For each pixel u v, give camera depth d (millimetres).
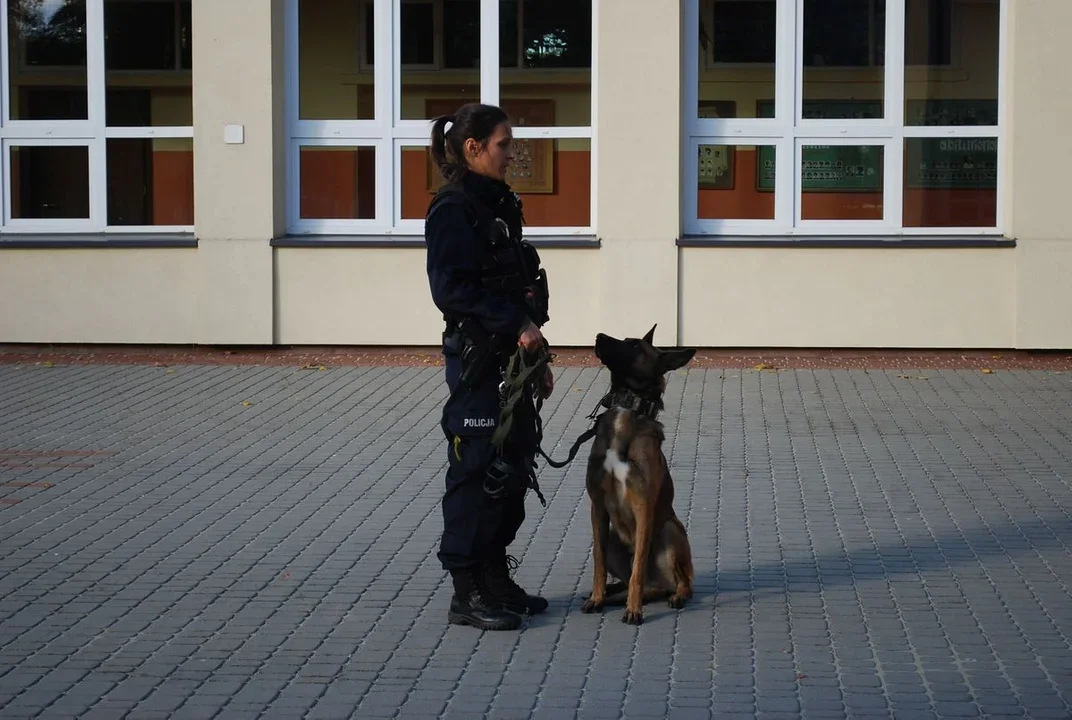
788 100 13430
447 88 13734
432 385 12023
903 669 5371
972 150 13383
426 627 5945
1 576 6730
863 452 9453
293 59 13734
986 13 13258
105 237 13812
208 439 9969
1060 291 12961
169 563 6957
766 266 13156
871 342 13148
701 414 10719
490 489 5742
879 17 13344
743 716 4883
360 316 13492
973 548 7152
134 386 12070
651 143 13117
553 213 13688
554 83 13586
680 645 5676
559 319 13352
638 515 5879
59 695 5152
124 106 13953
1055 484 8523
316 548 7234
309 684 5254
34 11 13953
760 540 7348
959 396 11367
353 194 13844
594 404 11086
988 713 4895
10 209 14086
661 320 13266
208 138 13414
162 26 13844
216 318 13586
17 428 10359
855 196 13523
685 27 13344
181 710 4996
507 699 5078
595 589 6129
